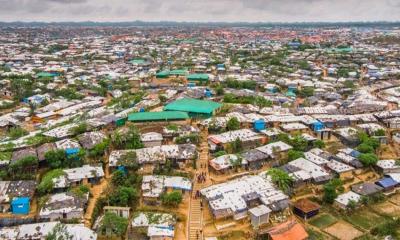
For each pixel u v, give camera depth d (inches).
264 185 4977.9
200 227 4394.7
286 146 6087.6
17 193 4557.1
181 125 6766.7
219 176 5364.2
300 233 4311.0
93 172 5088.6
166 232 4183.1
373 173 5885.8
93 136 5984.3
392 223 4660.4
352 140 6643.7
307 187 5329.7
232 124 6756.9
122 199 4564.5
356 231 4574.3
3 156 5300.2
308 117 7470.5
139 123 6899.6
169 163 5433.1
